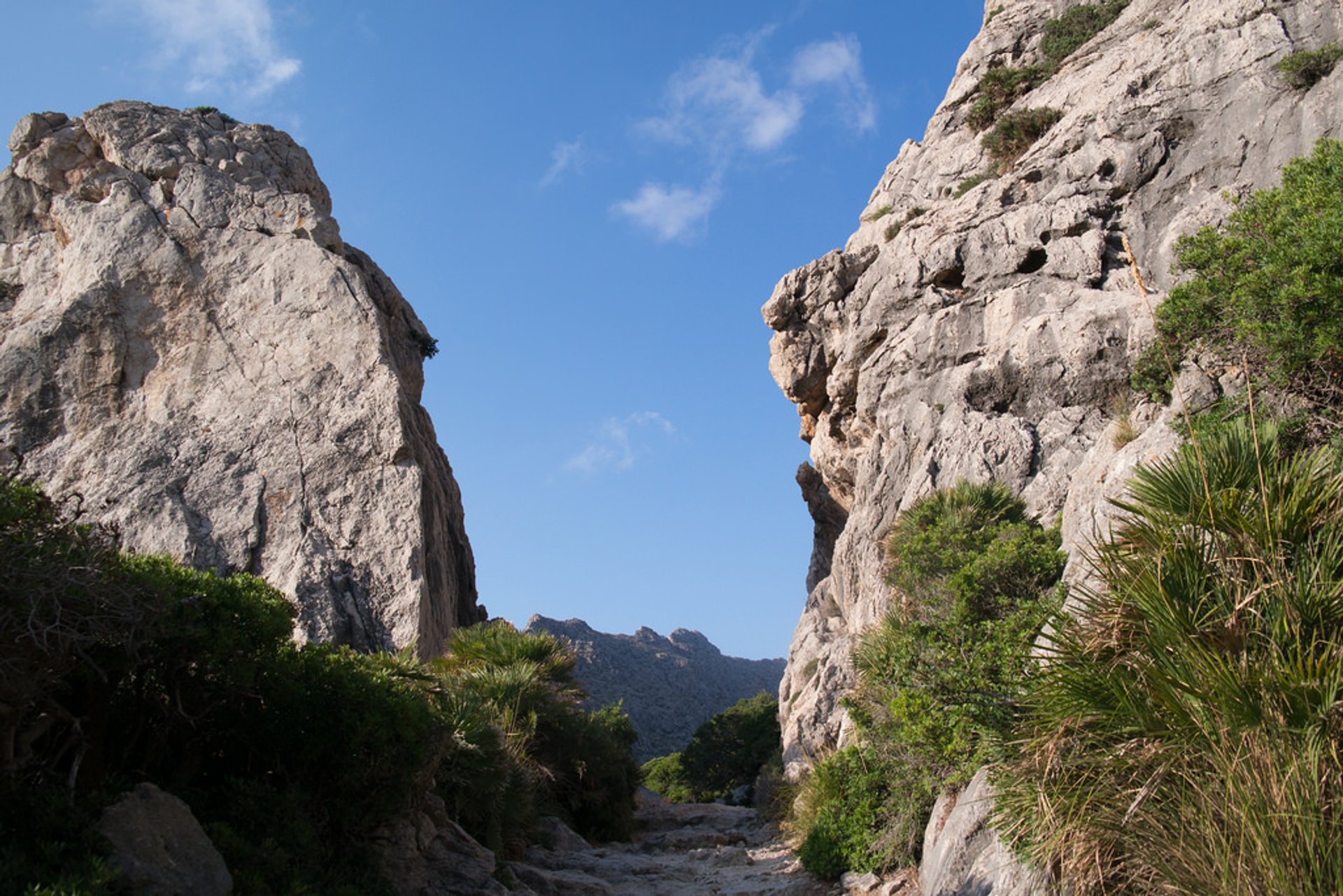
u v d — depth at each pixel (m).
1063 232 26.84
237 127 47.56
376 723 12.24
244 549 35.66
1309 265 12.62
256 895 9.66
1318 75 24.09
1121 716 7.38
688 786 49.72
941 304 28.83
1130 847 7.13
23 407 39.19
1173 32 28.33
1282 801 6.14
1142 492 8.94
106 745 10.94
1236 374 15.22
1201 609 7.49
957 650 11.57
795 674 32.09
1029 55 40.81
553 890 15.59
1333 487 7.86
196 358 40.31
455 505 46.94
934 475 23.77
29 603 8.46
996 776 9.77
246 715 11.85
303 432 38.25
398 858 12.91
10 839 8.32
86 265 42.16
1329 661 6.71
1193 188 25.30
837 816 14.66
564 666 26.36
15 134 46.03
